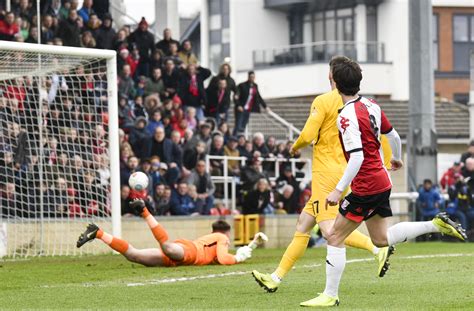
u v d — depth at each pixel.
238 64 78.00
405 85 74.69
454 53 83.31
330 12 77.25
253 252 29.72
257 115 48.31
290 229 34.09
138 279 18.62
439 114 62.34
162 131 32.88
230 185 37.06
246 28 78.31
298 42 78.75
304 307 13.55
